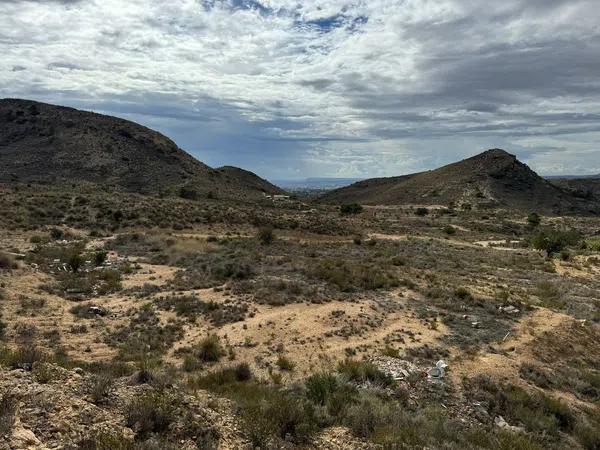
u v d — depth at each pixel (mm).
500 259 46250
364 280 26500
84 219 49094
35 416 6875
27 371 8891
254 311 20188
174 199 78875
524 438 10555
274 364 14727
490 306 22594
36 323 17469
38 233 40469
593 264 46500
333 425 9234
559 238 55344
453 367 14711
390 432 8859
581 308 25453
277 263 30781
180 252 35344
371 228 70688
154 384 9344
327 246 45469
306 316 19531
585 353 18281
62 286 23484
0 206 47250
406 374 13641
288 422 8664
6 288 21266
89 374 9539
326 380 11297
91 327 17766
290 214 77375
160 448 6699
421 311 21297
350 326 18562
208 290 23953
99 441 6539
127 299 22109
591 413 13000
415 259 40406
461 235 74062
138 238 42219
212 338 16312
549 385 14484
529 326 19703
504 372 14570
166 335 17250
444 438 9438
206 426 7941
